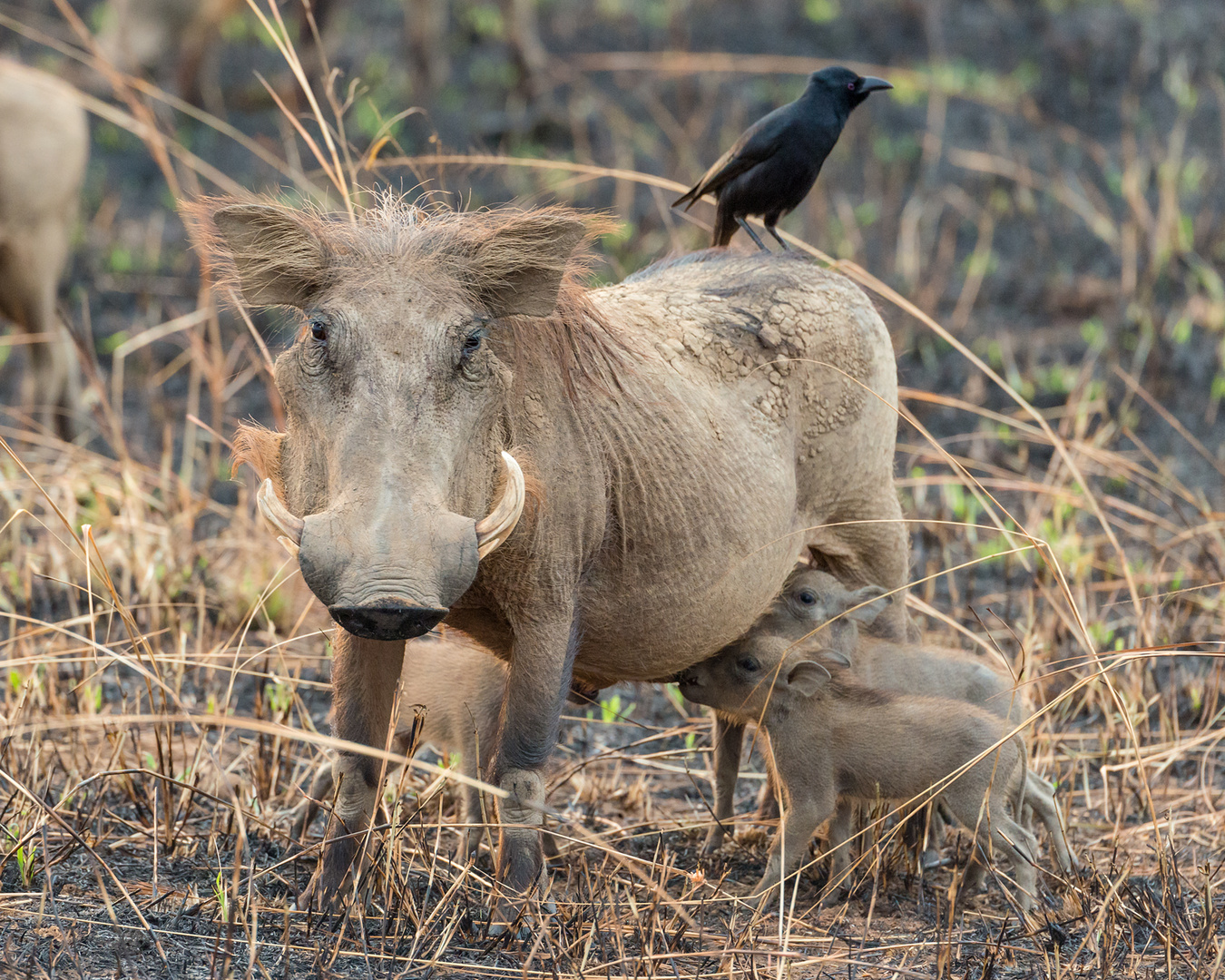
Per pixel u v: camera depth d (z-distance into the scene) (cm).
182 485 2333
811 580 1583
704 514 1371
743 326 1501
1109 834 1655
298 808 1523
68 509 2264
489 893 1335
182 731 1822
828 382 1551
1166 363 3362
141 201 4350
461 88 5178
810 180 1584
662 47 5653
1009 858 1461
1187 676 2114
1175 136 4088
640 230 3831
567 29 5869
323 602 1077
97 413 2995
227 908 1254
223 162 4478
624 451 1322
